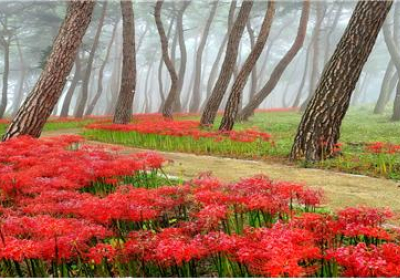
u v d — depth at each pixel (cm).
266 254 278
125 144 1196
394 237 412
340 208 550
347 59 884
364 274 271
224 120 1386
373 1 845
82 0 998
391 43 2161
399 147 835
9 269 368
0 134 1395
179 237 332
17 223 361
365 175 778
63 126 1852
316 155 904
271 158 966
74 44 1005
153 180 665
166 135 1123
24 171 558
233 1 2531
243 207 415
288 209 396
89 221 371
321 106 910
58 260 335
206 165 873
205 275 376
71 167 575
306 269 286
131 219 391
